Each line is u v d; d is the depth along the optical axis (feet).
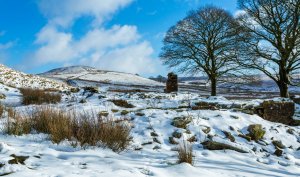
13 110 29.68
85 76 248.93
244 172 17.08
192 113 29.45
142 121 26.71
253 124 26.78
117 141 19.60
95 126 20.33
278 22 69.31
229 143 22.25
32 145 17.92
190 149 17.67
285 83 70.74
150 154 19.19
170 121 26.40
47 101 43.34
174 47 91.56
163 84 223.30
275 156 22.71
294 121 34.88
